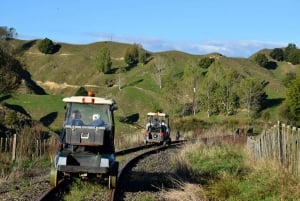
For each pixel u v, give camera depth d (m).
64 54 163.75
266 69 152.62
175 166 20.91
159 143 39.94
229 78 98.75
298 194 12.69
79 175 14.83
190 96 97.50
